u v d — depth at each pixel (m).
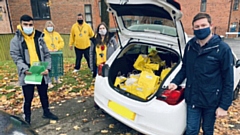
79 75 5.62
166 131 2.19
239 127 3.09
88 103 3.78
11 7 13.94
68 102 3.82
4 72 6.11
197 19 1.88
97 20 15.15
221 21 19.64
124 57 3.29
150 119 2.27
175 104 2.18
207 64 1.90
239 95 4.32
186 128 2.22
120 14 2.90
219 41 1.88
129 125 2.44
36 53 2.75
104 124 3.07
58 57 4.48
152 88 2.55
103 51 3.85
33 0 14.17
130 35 3.07
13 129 1.74
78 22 5.38
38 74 2.68
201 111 2.16
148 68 3.12
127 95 2.56
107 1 2.65
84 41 5.50
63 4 14.57
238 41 16.62
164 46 2.66
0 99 3.93
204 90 1.97
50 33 4.54
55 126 3.00
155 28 2.71
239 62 3.43
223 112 1.97
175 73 2.34
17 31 2.61
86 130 2.91
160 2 2.02
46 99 3.13
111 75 3.01
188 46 2.09
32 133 1.85
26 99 2.84
